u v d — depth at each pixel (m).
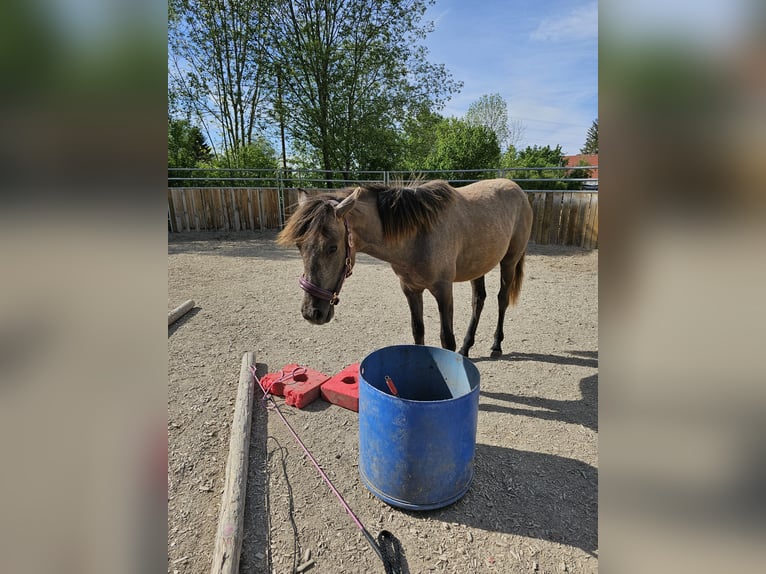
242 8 12.19
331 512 1.95
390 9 12.66
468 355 3.74
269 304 5.16
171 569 1.65
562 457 2.36
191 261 7.72
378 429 1.92
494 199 3.31
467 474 2.02
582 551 1.75
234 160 13.90
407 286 2.85
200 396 2.95
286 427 2.59
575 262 7.46
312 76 13.29
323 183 13.37
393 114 13.97
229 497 1.94
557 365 3.54
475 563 1.69
